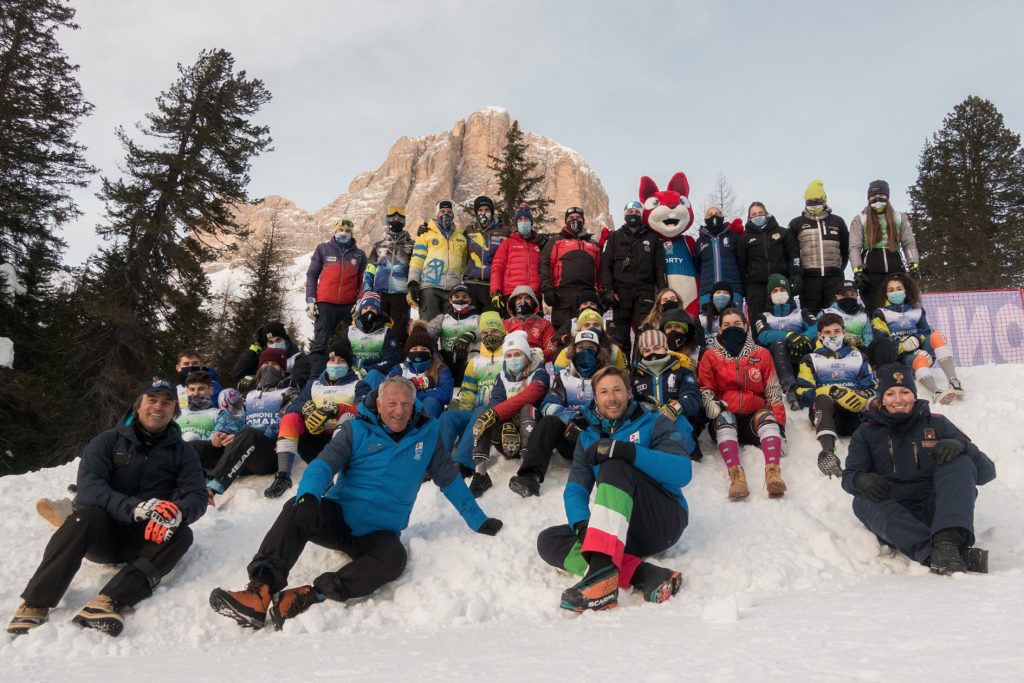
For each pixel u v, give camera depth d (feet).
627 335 23.50
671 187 25.35
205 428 18.76
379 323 21.03
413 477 11.92
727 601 7.36
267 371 19.98
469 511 12.59
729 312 16.92
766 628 6.40
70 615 10.73
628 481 10.27
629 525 10.68
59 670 7.52
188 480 12.50
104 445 12.22
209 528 13.87
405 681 5.34
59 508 13.16
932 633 5.25
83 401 52.80
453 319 23.08
